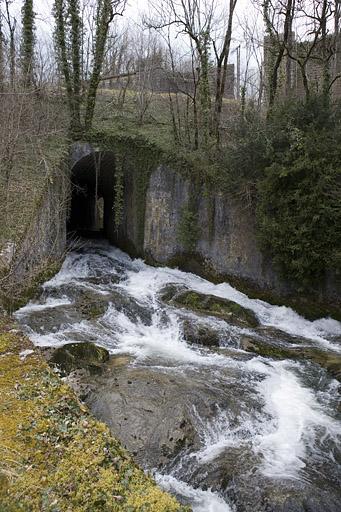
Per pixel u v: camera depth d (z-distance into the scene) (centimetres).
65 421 591
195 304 1419
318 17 1631
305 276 1377
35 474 490
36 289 1282
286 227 1355
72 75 2050
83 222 3092
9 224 1216
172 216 1753
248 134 1519
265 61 2356
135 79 2831
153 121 2298
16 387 659
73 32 1922
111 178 2188
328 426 831
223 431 781
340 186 1273
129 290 1496
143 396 822
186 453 719
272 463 708
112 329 1196
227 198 1582
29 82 1844
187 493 650
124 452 560
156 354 1080
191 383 905
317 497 626
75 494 469
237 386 938
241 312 1400
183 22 1847
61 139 1858
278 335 1290
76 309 1244
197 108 2075
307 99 1437
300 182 1321
